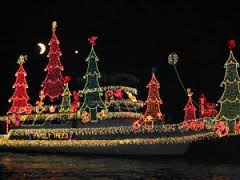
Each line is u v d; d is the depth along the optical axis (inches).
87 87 1691.7
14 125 1883.6
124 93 1747.0
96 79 1684.3
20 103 1941.4
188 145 1475.1
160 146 1523.1
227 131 1389.0
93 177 1104.8
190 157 1481.3
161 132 1521.9
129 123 1627.7
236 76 1355.8
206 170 1229.7
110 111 1670.8
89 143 1660.9
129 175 1134.4
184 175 1135.6
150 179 1075.9
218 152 1416.1
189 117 1596.9
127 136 1584.6
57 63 1925.4
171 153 1509.6
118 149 1601.9
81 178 1085.8
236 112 1360.7
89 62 1692.9
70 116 1734.7
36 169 1261.1
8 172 1195.3
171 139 1499.8
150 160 1501.0
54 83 1907.0
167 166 1326.3
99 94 1669.5
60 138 1747.0
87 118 1683.1
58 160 1526.8
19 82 1958.7
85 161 1475.1
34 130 1822.1
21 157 1649.9
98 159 1547.7
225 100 1368.1
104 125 1648.6
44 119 1808.6
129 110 1690.5
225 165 1344.7
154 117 1576.0
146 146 1547.7
